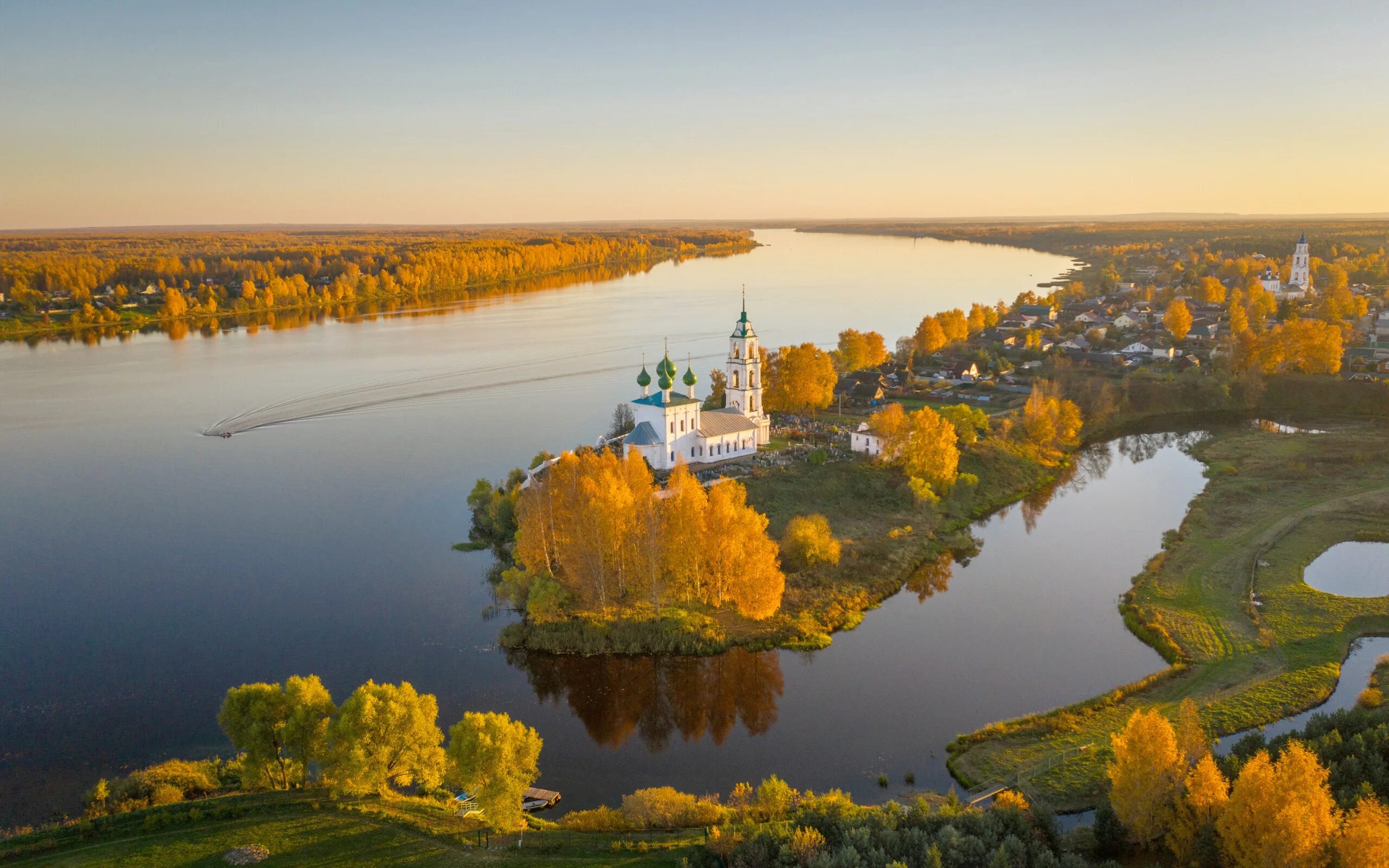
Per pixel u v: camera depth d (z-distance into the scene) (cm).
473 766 6106
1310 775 5362
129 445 17450
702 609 10106
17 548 12338
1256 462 16000
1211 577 11056
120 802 6631
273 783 6725
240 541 12562
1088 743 7556
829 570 11156
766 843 5562
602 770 7531
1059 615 10350
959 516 13550
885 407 17225
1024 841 5672
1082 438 18538
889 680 8925
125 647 9606
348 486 14938
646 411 13950
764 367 18225
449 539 12588
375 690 6519
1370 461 15538
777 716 8312
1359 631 9556
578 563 9988
